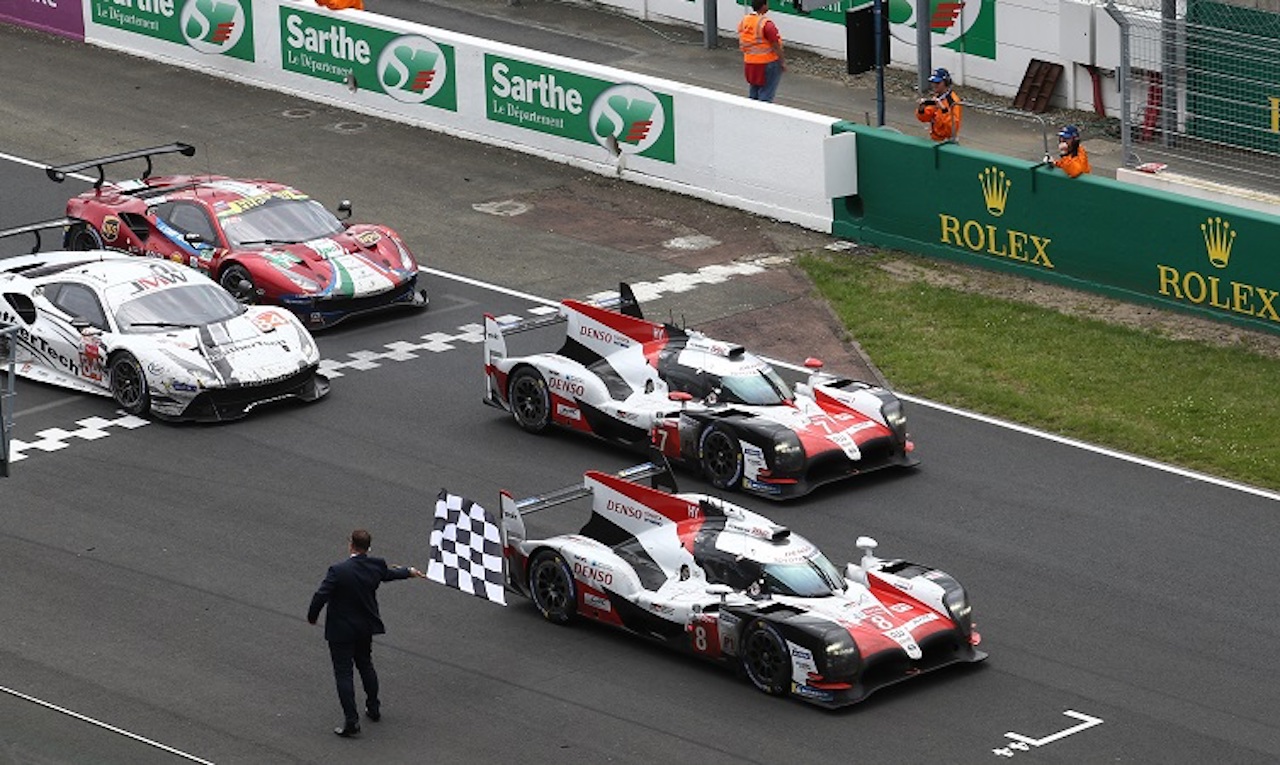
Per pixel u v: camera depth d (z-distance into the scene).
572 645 36.09
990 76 70.19
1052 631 36.38
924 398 48.03
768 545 35.50
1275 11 61.69
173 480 43.38
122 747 32.19
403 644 36.22
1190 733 32.81
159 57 76.12
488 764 31.98
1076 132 54.38
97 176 64.88
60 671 35.09
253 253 52.94
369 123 69.94
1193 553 39.53
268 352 47.38
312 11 71.19
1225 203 53.31
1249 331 51.53
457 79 68.12
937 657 34.75
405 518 41.38
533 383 45.59
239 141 68.00
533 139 66.81
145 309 47.91
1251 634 36.22
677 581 35.84
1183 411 46.56
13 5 80.12
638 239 59.69
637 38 77.75
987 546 39.94
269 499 42.38
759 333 52.44
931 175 56.97
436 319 53.50
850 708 33.50
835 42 74.25
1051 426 46.16
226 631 36.62
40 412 47.16
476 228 60.62
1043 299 54.22
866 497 42.34
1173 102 58.19
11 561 39.41
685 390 44.03
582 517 41.53
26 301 49.12
